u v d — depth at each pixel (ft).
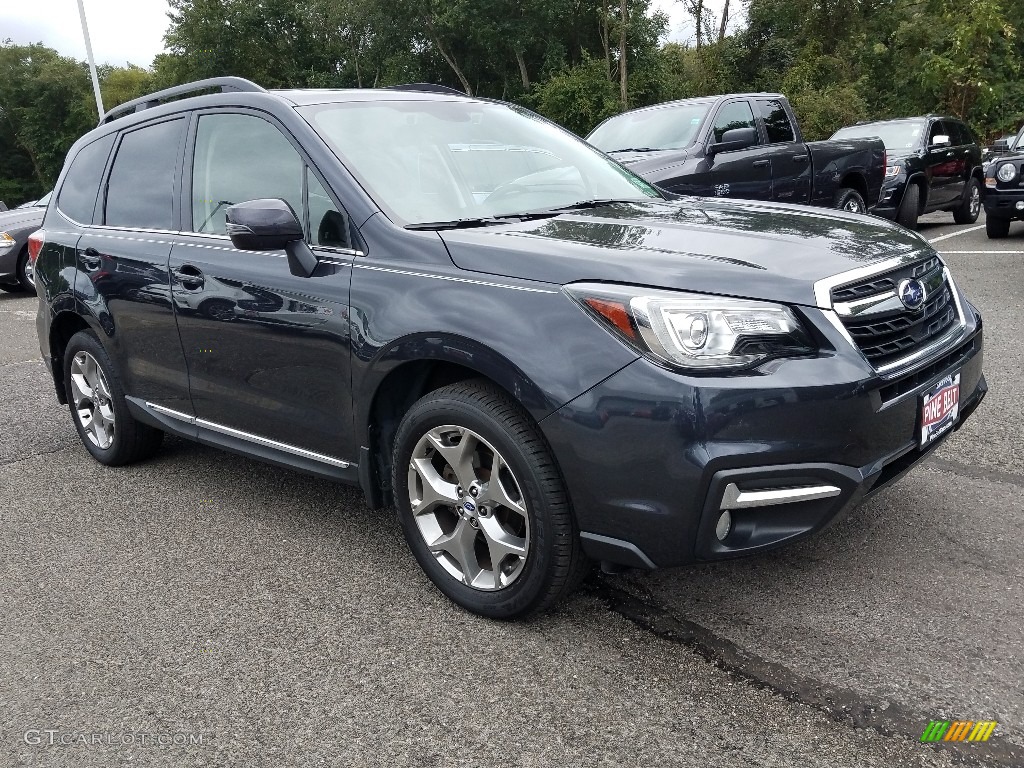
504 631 8.63
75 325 14.40
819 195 29.43
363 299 9.07
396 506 9.43
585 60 102.53
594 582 9.46
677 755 6.65
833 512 7.63
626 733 6.95
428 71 123.75
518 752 6.82
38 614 9.53
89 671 8.33
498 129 11.89
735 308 7.37
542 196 10.92
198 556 10.81
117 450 14.02
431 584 9.75
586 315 7.59
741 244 8.40
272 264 10.18
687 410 7.11
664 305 7.30
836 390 7.32
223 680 8.05
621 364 7.35
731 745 6.72
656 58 108.17
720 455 7.08
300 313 9.69
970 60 83.51
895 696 7.17
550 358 7.64
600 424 7.41
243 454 11.43
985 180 35.22
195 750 7.07
